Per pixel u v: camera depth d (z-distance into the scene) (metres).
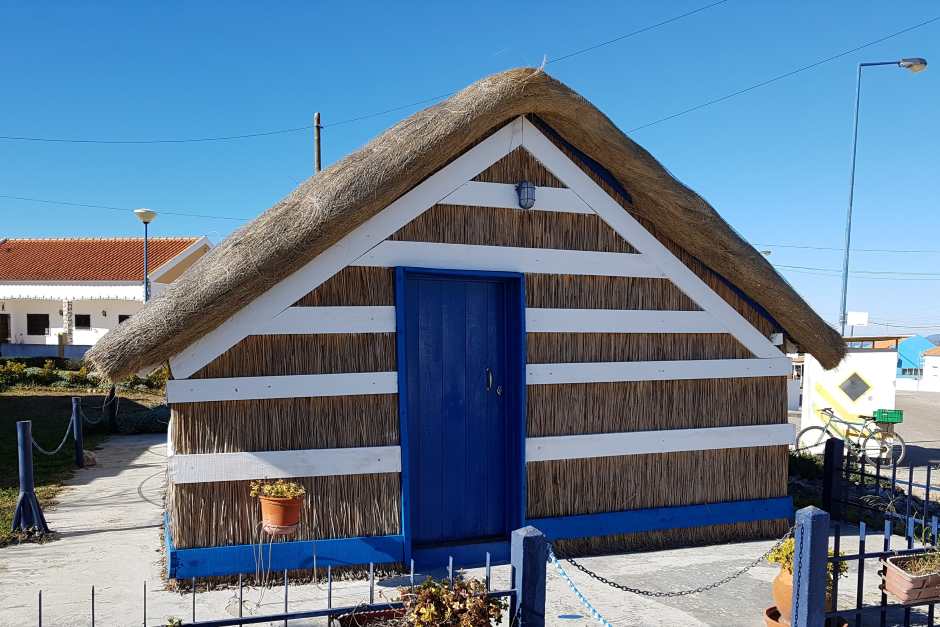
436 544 6.12
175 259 28.94
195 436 5.37
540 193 6.30
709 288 6.90
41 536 6.83
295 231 5.34
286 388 5.54
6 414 16.27
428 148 5.61
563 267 6.37
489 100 5.79
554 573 5.95
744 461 7.02
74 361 23.70
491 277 6.19
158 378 20.02
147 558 6.18
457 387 6.25
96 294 28.42
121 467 10.89
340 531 5.65
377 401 5.79
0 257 31.14
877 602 5.54
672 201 6.42
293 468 5.53
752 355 7.09
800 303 6.89
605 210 6.52
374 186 5.48
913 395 37.00
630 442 6.55
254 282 5.25
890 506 7.59
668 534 6.73
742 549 6.67
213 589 5.31
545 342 6.35
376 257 5.79
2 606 4.98
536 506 6.29
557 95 6.02
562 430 6.38
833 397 14.17
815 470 10.60
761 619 5.14
